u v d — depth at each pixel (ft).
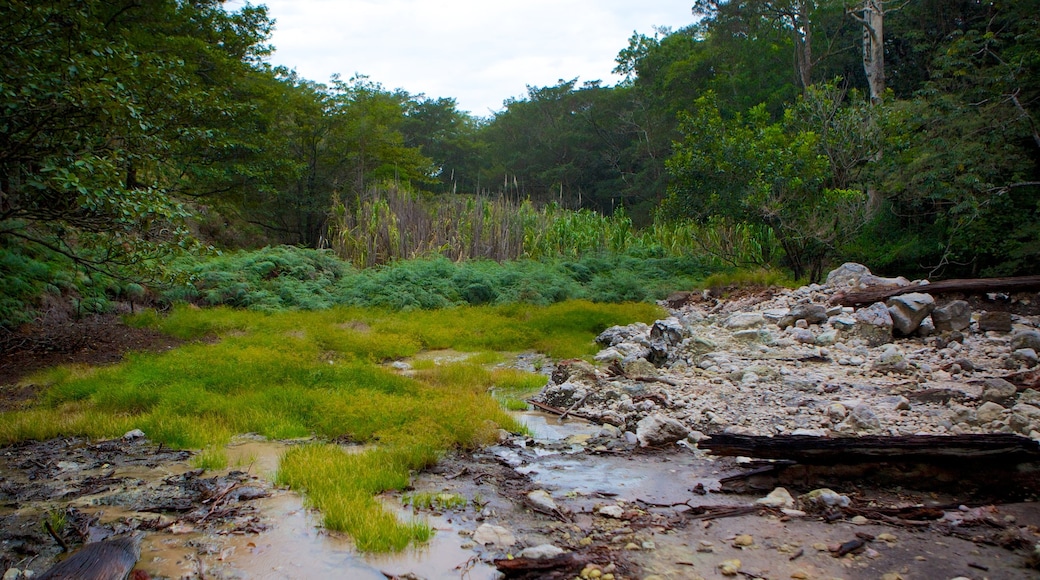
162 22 62.34
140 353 33.12
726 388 27.43
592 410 24.82
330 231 81.35
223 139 65.82
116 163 31.55
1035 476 15.53
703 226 73.51
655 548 13.43
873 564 12.56
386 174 111.04
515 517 15.15
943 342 35.04
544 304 55.31
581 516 15.20
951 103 62.44
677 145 69.82
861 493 15.96
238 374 27.25
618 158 160.56
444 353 38.65
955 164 59.93
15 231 37.63
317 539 13.93
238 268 55.88
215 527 14.52
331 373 28.09
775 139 64.18
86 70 29.22
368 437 21.21
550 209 90.33
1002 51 66.80
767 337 37.01
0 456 19.58
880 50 83.35
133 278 35.45
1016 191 64.44
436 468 18.60
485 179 187.52
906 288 42.93
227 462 18.90
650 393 25.95
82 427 21.85
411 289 56.59
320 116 94.43
